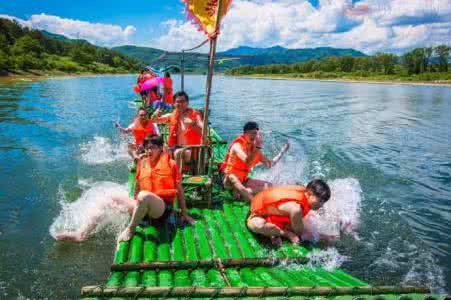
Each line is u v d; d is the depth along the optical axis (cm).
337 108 2444
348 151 1214
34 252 557
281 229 536
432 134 1534
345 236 615
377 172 995
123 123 1616
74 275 503
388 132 1570
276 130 1562
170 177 556
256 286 434
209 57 623
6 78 4812
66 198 764
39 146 1177
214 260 480
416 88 5444
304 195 523
